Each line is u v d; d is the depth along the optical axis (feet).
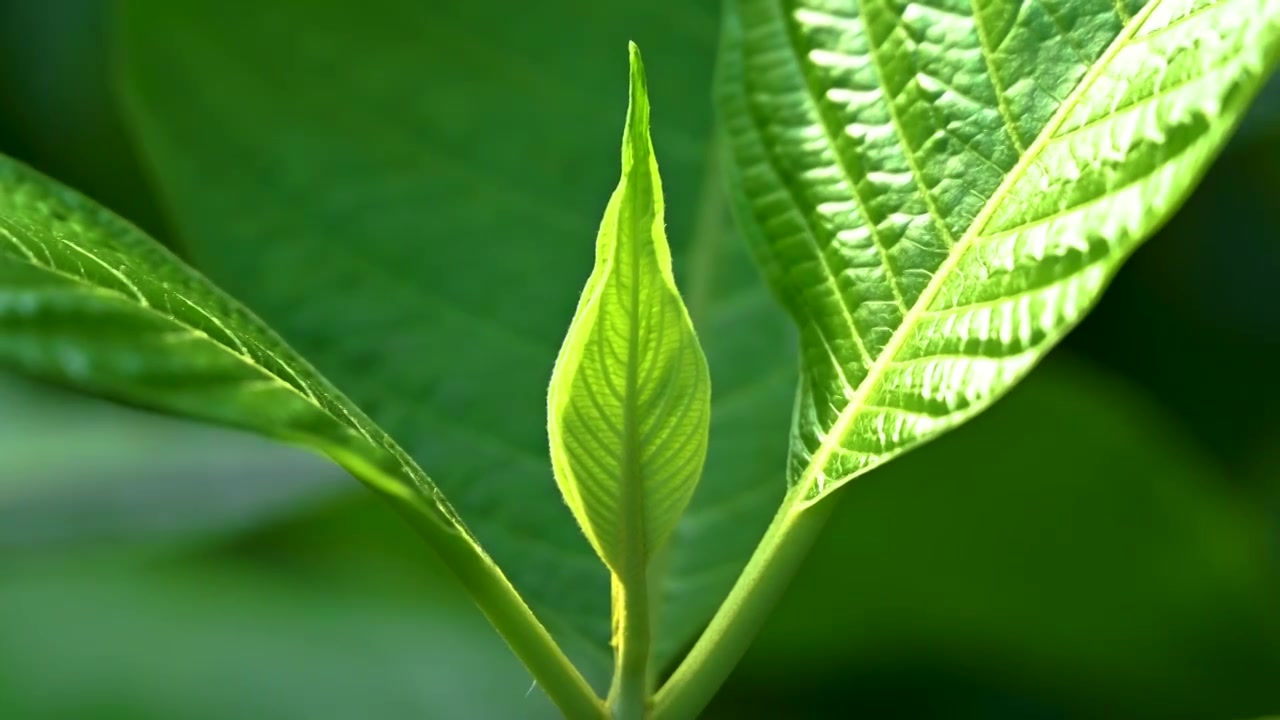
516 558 1.81
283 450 2.61
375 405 1.94
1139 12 1.39
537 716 2.56
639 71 1.32
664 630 1.80
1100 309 2.69
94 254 1.37
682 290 1.95
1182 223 2.70
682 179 2.05
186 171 2.04
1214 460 2.67
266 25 2.09
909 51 1.45
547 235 2.05
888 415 1.42
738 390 1.90
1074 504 2.29
